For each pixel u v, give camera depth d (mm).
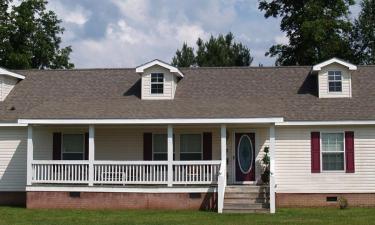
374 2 52969
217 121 25094
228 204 24625
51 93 30797
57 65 50438
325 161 27094
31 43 48562
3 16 46656
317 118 26812
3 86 30422
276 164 27219
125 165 26266
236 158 27891
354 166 26875
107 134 28625
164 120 25344
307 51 46438
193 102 28391
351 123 26578
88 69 32844
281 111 26484
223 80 30859
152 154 28344
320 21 45031
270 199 24062
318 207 26625
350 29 47250
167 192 25297
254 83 30422
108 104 28078
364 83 29641
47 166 26359
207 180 25234
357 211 24688
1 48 46062
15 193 28500
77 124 26078
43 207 25906
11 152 28672
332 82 28734
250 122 25000
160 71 29312
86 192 25719
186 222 21125
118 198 25562
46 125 27234
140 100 29156
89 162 25766
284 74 31047
